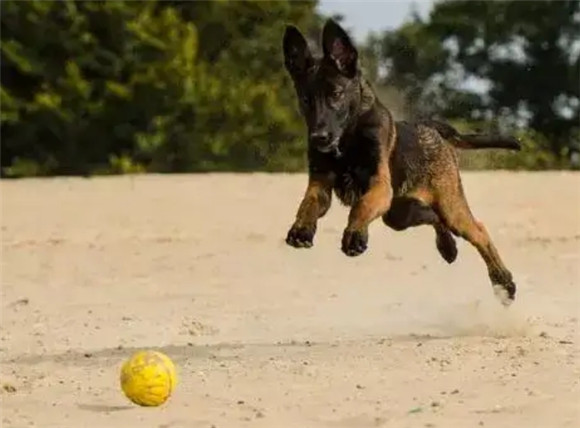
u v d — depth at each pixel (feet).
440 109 146.10
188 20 160.86
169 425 29.89
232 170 153.58
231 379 34.76
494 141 42.88
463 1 173.58
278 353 38.60
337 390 33.19
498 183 92.68
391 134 39.27
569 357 36.63
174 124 153.07
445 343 39.04
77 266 61.62
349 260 61.98
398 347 38.65
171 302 50.75
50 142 153.48
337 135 37.86
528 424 29.40
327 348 39.17
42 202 86.84
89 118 152.76
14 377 35.96
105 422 30.40
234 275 58.08
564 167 136.67
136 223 76.59
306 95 38.37
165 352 39.40
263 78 161.07
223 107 154.20
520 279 54.65
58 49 153.58
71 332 44.14
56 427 30.12
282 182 97.14
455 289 52.80
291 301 50.60
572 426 29.25
